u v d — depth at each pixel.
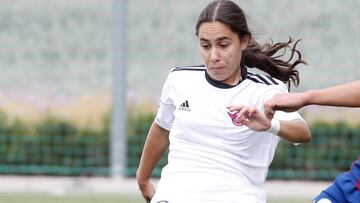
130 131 36.22
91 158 35.75
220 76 13.76
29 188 31.48
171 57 49.81
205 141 13.89
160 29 51.19
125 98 32.66
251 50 15.02
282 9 49.19
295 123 13.30
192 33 50.75
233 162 13.81
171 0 52.28
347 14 49.28
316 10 49.47
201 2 52.06
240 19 13.66
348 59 46.56
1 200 27.77
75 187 31.70
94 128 36.19
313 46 47.34
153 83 47.31
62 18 52.62
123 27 32.53
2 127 35.91
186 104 14.08
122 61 32.50
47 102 41.00
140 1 52.28
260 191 14.02
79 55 51.00
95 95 44.88
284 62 15.24
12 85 47.53
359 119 36.97
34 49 51.31
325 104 12.00
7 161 35.66
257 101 13.88
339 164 35.25
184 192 13.73
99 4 53.25
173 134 14.19
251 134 13.77
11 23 52.44
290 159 34.91
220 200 13.64
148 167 15.35
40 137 35.91
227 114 13.81
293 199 29.23
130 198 28.69
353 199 14.19
